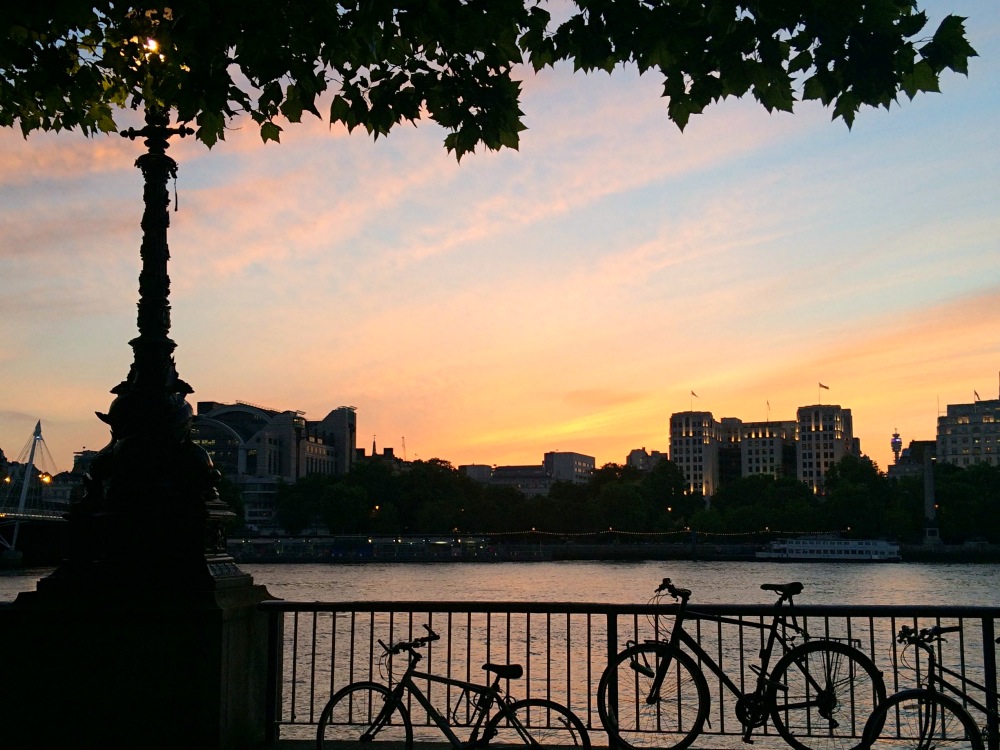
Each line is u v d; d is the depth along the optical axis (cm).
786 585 1188
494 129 1081
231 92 1016
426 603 1271
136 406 1245
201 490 1240
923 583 13750
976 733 1086
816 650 1150
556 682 3275
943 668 1134
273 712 1311
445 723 1123
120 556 1220
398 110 1071
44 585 1220
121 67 1251
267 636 1326
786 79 979
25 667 1195
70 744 1184
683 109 1019
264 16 954
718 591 11688
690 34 959
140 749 1179
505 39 1033
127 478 1237
